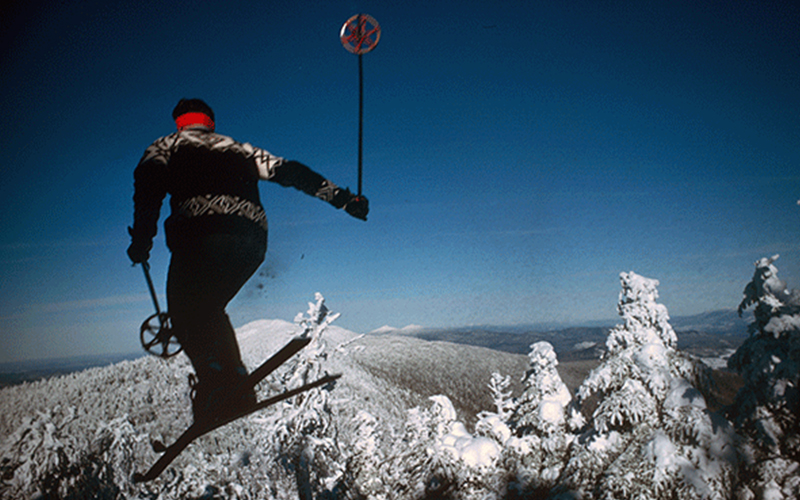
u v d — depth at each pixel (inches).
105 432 802.8
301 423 969.5
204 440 1147.9
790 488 654.5
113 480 776.3
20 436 692.7
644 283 880.9
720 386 829.2
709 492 685.3
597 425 848.3
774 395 708.0
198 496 952.9
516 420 1122.0
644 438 781.3
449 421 1177.4
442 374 3868.1
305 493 938.7
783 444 698.2
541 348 1112.8
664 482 719.1
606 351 911.7
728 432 729.0
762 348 742.5
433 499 1050.1
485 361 4175.7
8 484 663.8
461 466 1042.7
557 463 980.6
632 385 824.9
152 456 884.6
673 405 776.3
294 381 986.7
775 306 738.8
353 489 1087.0
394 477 1134.4
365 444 1149.7
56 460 692.7
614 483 757.3
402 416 2842.0
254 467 1055.6
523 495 966.4
